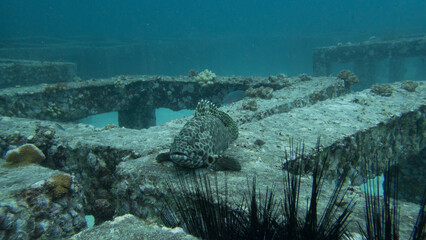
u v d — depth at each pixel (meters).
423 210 1.33
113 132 5.61
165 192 3.03
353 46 19.95
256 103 7.15
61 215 3.51
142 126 13.04
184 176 3.19
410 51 17.25
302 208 2.32
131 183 3.47
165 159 3.63
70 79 19.73
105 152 4.68
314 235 1.38
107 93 11.55
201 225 1.78
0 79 15.88
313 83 9.92
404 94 8.14
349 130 5.14
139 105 12.44
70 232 3.59
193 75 12.65
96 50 34.38
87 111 11.16
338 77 11.04
